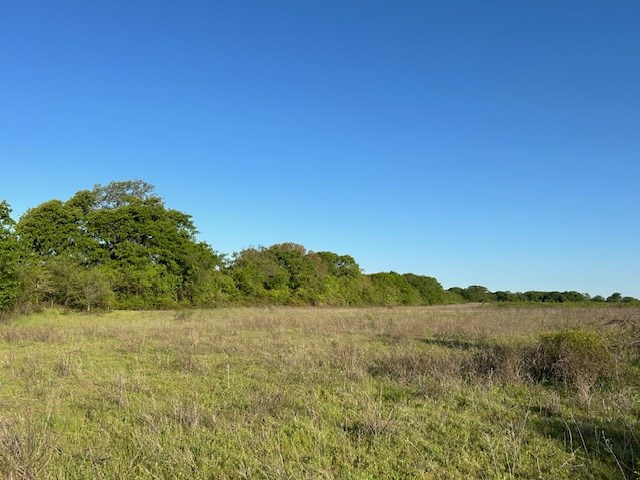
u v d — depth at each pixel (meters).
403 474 5.13
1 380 9.69
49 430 6.40
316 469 5.07
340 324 22.25
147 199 43.16
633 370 9.56
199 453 5.64
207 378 9.86
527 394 8.41
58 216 39.84
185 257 41.75
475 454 5.65
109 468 5.26
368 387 8.80
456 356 11.45
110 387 8.91
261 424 6.68
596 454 5.60
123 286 38.12
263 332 19.22
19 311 26.78
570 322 22.94
